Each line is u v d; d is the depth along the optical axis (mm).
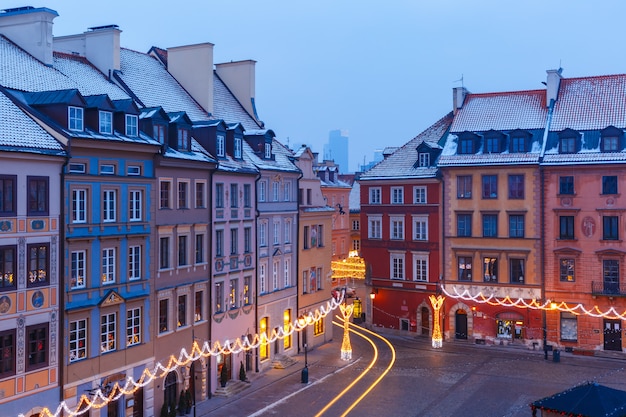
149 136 38531
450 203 60750
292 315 54719
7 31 40688
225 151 46562
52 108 33094
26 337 30359
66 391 32156
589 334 55531
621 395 27422
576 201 56000
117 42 46469
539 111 60938
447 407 40469
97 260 34125
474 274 60000
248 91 58719
